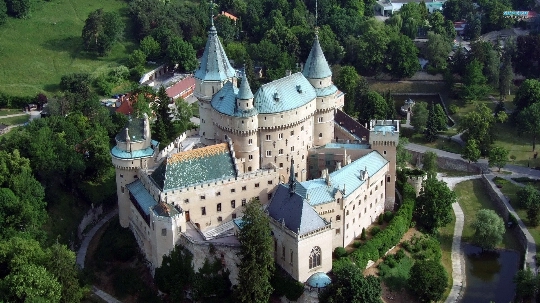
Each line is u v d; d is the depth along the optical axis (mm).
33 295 179750
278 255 190750
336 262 194000
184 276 194250
